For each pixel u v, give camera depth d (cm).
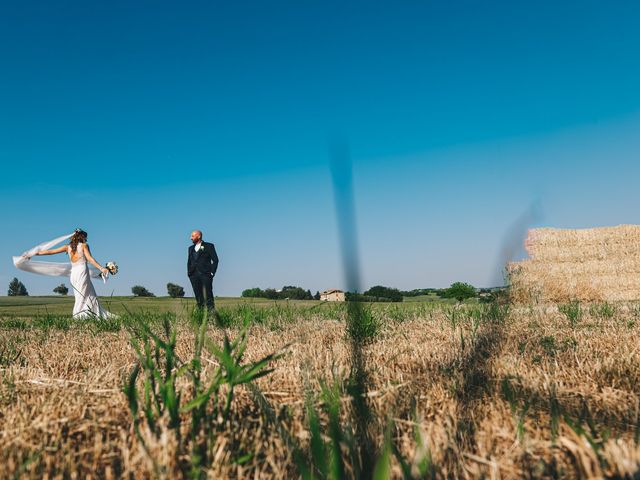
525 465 148
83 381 256
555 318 524
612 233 1814
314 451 122
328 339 432
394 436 164
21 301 2197
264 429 174
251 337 460
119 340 477
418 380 240
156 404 184
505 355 295
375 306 657
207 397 170
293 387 225
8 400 226
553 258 1795
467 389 226
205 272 1069
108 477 142
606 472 138
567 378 250
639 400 201
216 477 139
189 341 437
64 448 163
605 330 432
